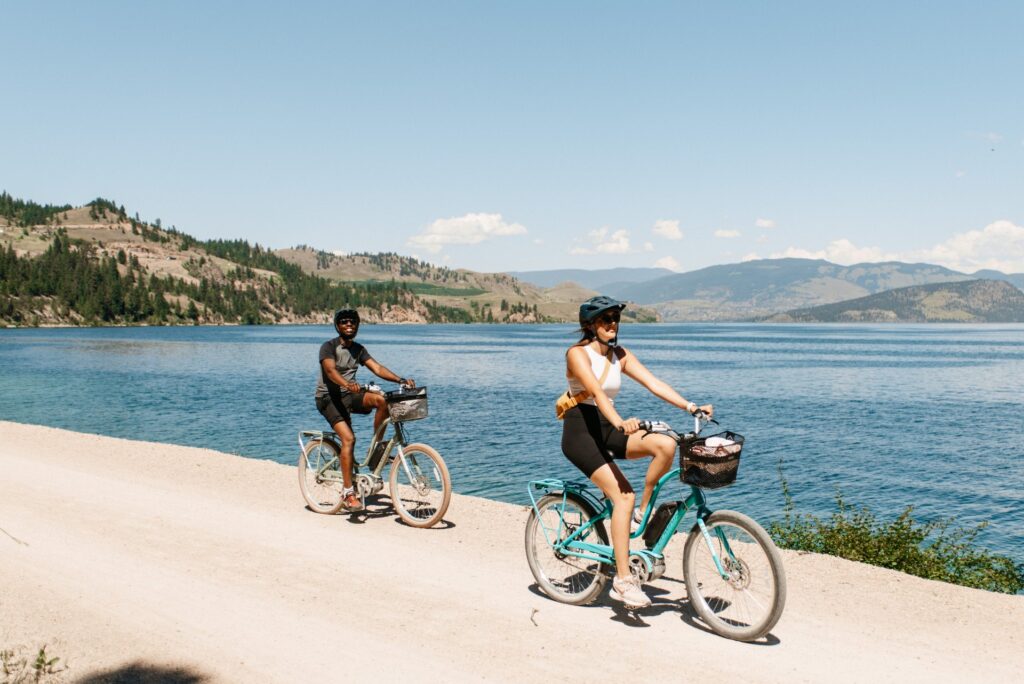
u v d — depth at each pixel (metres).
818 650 4.60
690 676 4.23
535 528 5.73
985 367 85.00
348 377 7.79
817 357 106.12
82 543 6.98
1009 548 15.60
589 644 4.69
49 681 4.11
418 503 7.92
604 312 4.85
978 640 4.77
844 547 8.29
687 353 116.38
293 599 5.50
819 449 28.22
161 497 9.06
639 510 5.13
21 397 41.03
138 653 4.52
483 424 31.81
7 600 5.40
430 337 199.25
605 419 5.02
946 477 22.97
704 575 5.05
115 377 56.72
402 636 4.82
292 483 9.96
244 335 192.88
